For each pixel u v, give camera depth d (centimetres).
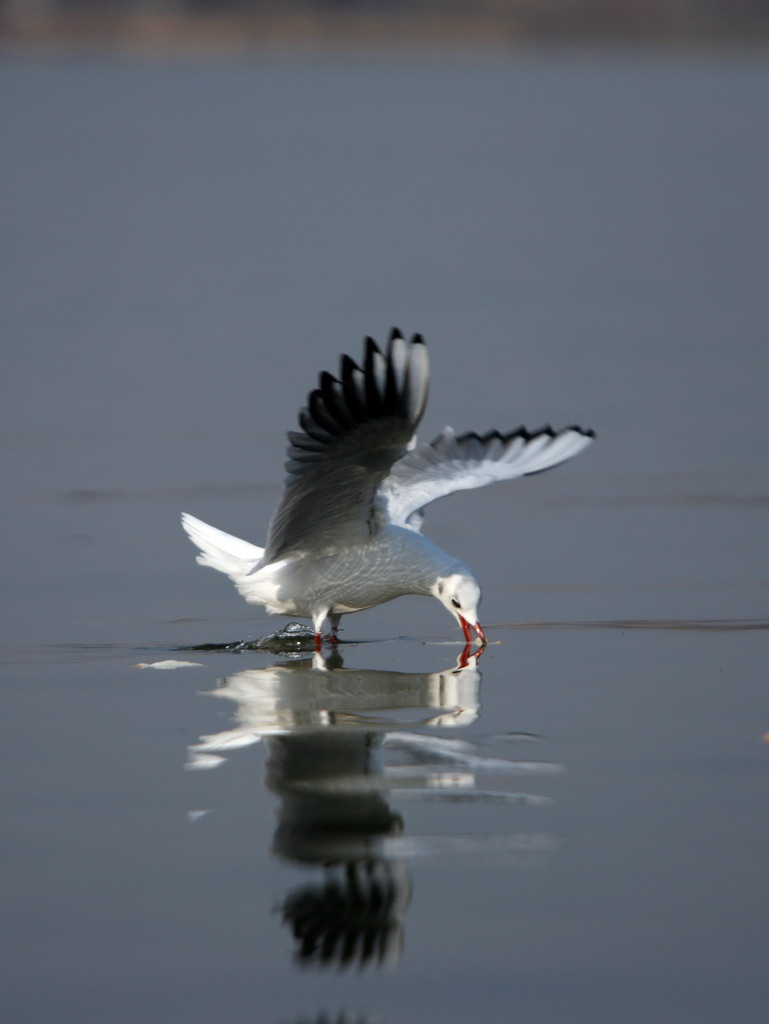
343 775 873
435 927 698
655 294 3203
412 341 958
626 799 834
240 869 749
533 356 2511
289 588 1185
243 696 1040
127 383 2327
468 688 1056
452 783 860
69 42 13425
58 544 1498
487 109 8788
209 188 5144
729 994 645
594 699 1022
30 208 4659
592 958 671
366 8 14138
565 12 14238
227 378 2358
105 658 1143
